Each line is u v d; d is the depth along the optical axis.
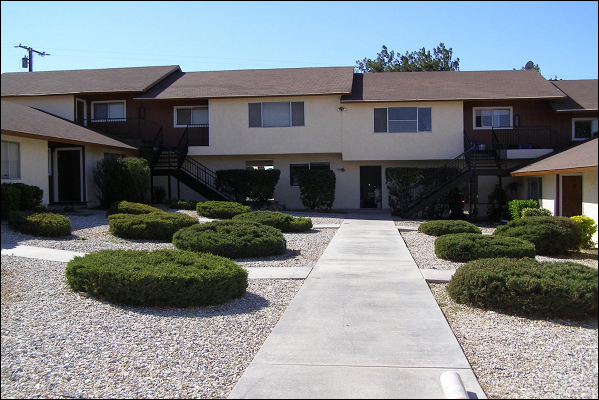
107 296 7.36
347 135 23.34
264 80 25.56
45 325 6.30
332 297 7.69
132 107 24.64
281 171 24.75
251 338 6.07
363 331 6.13
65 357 5.41
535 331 6.26
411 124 23.16
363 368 5.05
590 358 5.37
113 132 24.47
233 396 4.49
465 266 7.94
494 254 10.52
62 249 11.10
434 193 20.80
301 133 23.50
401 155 23.22
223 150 23.83
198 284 7.26
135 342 5.86
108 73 27.45
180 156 22.59
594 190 14.55
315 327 6.29
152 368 5.19
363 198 24.55
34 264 9.27
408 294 7.82
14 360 5.29
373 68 42.34
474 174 20.62
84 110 24.77
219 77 26.70
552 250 12.45
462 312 7.11
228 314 7.04
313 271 9.66
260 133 23.62
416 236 15.13
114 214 15.08
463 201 24.06
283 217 15.89
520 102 23.56
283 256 11.59
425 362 5.19
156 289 7.15
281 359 5.30
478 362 5.32
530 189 21.42
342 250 12.09
